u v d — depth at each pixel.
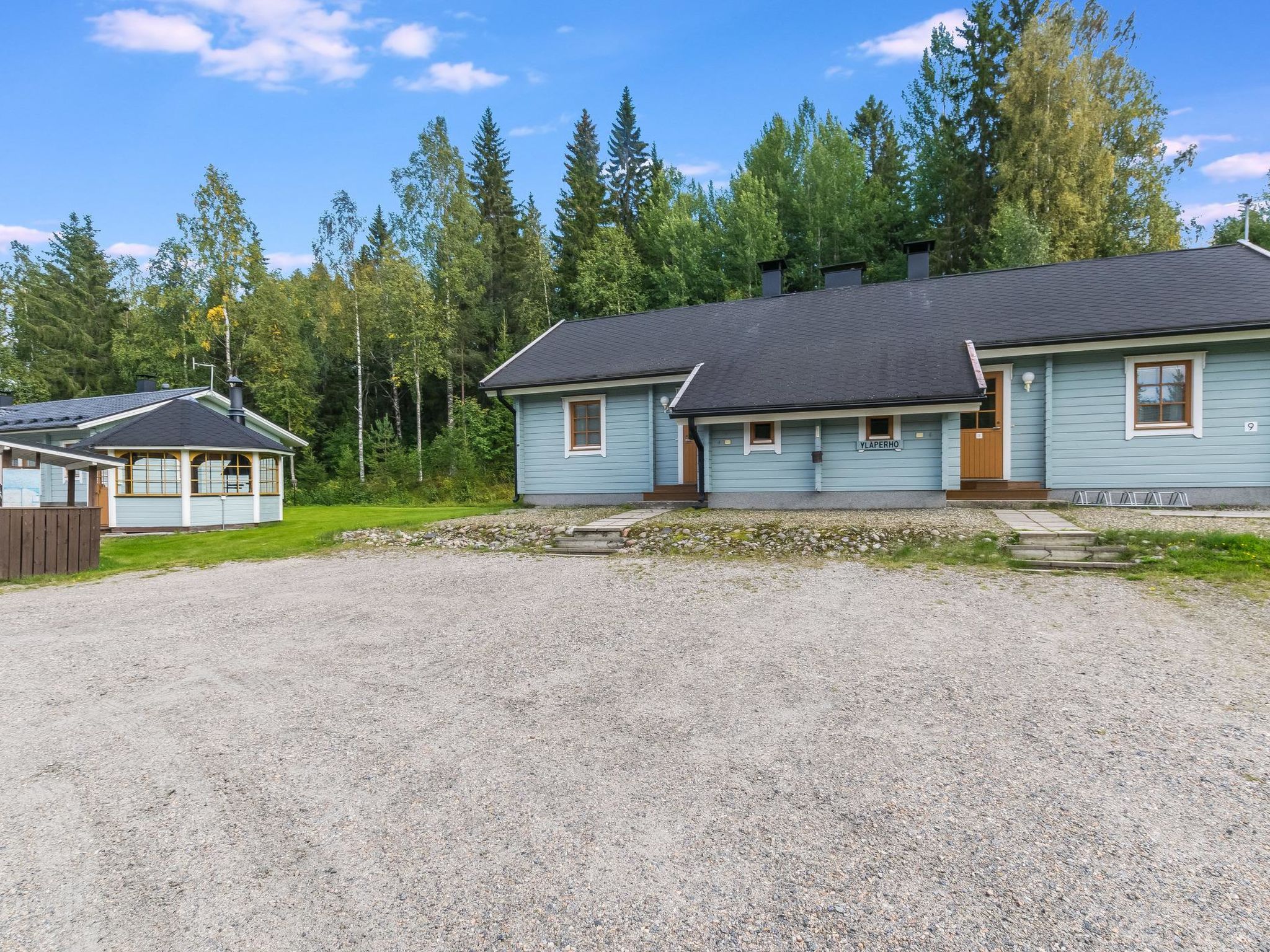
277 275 36.47
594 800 3.40
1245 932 2.36
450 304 33.44
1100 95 29.45
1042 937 2.36
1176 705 4.36
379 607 7.82
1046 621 6.26
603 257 32.22
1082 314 12.97
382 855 2.99
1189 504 12.08
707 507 14.05
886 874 2.74
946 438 12.45
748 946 2.36
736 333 16.48
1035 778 3.49
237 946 2.44
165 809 3.43
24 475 13.83
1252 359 11.77
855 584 7.96
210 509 18.89
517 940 2.43
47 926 2.56
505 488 28.73
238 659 5.97
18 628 7.49
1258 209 32.81
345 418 37.69
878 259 31.77
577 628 6.61
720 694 4.77
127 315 45.44
